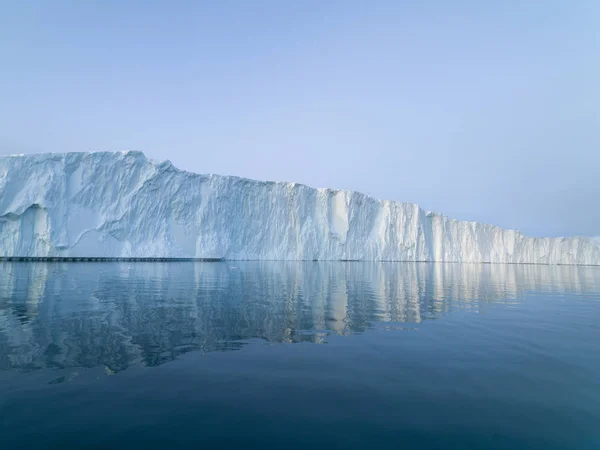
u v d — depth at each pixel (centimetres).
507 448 324
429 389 446
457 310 1020
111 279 1745
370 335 707
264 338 673
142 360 536
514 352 598
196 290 1379
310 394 428
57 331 679
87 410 380
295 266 3562
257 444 323
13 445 314
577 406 406
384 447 321
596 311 1026
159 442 323
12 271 2052
